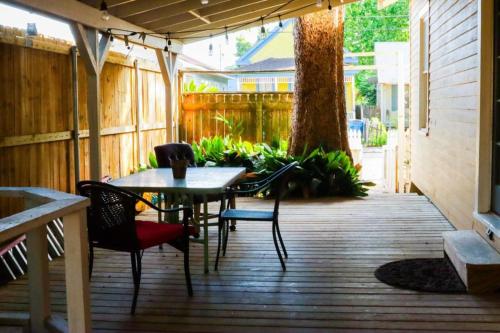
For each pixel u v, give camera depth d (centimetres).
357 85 2506
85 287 228
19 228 176
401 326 305
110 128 662
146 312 334
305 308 336
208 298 356
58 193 253
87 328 229
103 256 461
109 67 664
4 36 452
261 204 690
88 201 228
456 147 531
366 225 561
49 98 525
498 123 420
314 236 517
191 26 652
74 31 482
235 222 546
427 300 344
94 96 514
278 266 423
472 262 356
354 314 324
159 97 841
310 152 786
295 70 806
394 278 386
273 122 922
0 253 402
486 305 334
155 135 826
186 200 503
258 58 2572
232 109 924
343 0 641
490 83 423
